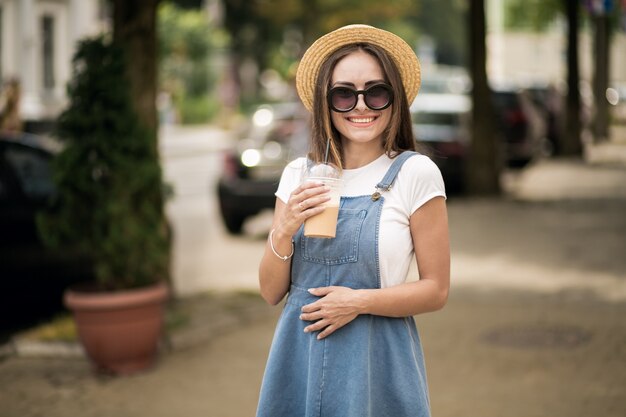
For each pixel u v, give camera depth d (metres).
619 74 50.97
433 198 2.94
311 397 2.92
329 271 2.95
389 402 2.93
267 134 12.26
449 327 7.14
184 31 47.53
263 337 7.00
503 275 9.12
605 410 5.14
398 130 3.07
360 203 2.96
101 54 6.25
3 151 7.54
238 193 11.93
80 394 5.70
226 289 8.81
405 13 49.59
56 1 24.34
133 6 7.54
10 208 7.32
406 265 2.97
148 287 6.21
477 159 15.68
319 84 3.06
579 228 12.11
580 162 22.45
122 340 6.00
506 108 19.33
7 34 22.86
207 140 36.75
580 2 25.42
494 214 13.63
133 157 6.26
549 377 5.79
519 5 42.12
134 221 6.22
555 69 48.94
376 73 3.00
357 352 2.90
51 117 19.36
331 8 45.31
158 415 5.29
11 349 6.70
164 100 42.03
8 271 7.24
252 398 5.56
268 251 3.02
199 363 6.32
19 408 5.46
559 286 8.54
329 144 3.05
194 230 13.20
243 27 56.03
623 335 6.74
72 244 7.64
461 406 5.29
